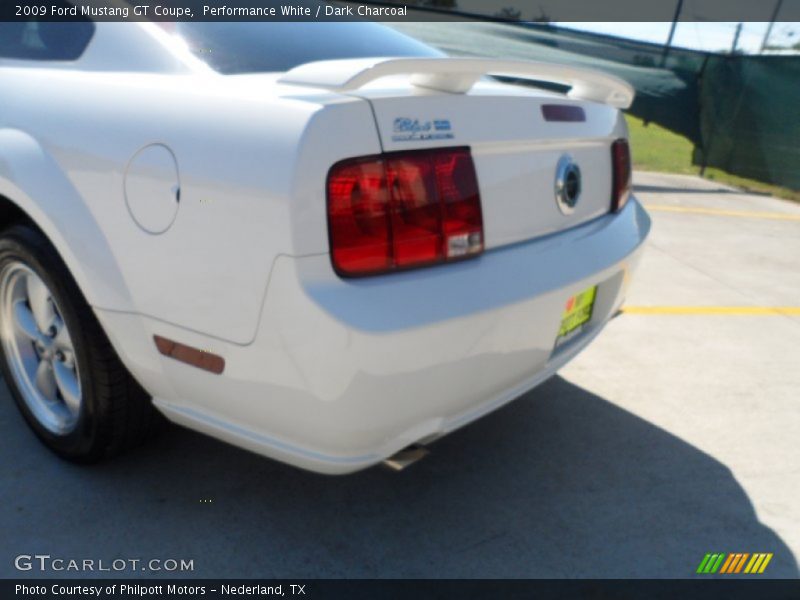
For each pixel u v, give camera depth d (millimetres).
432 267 1749
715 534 2258
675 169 11500
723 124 11164
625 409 3033
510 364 1953
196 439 2545
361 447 1742
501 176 1922
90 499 2207
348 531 2154
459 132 1792
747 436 2879
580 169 2262
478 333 1778
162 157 1776
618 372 3410
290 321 1611
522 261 1954
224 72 2023
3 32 2369
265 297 1635
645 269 5348
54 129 2010
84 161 1928
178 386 1916
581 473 2535
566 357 2271
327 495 2311
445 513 2268
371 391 1645
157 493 2254
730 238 6672
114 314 1936
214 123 1716
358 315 1590
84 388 2150
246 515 2188
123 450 2311
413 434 1814
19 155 2051
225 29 2223
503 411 2943
